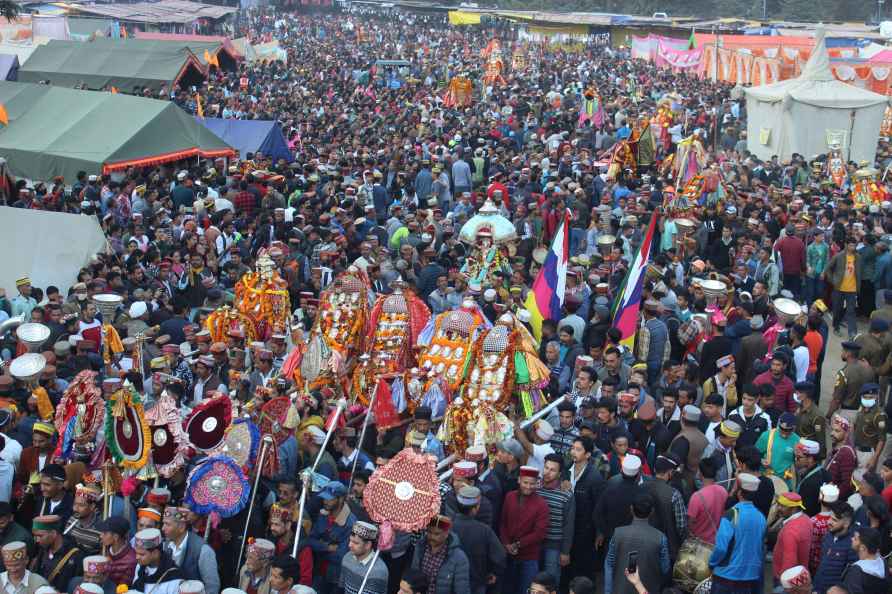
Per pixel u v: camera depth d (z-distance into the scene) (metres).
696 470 10.31
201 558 8.35
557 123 36.50
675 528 9.30
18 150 24.39
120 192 21.83
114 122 25.08
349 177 24.36
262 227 18.62
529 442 10.41
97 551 8.75
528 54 71.88
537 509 9.16
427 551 8.32
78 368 12.52
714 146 38.06
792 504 9.04
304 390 11.23
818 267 19.19
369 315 12.57
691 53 61.25
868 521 9.31
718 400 10.70
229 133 28.36
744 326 14.13
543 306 13.58
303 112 39.50
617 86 53.44
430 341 11.80
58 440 10.16
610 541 8.92
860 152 31.20
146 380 12.45
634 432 10.84
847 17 106.94
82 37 57.69
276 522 8.69
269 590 8.24
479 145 30.86
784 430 10.55
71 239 17.16
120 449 9.29
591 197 24.17
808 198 23.47
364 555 8.21
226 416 9.64
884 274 18.89
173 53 43.38
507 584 9.34
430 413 10.41
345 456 10.27
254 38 89.44
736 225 20.17
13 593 8.16
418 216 19.92
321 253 16.89
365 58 69.56
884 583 8.05
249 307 13.77
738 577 8.76
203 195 21.84
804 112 31.08
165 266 15.98
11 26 49.25
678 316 14.78
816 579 8.90
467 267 16.66
